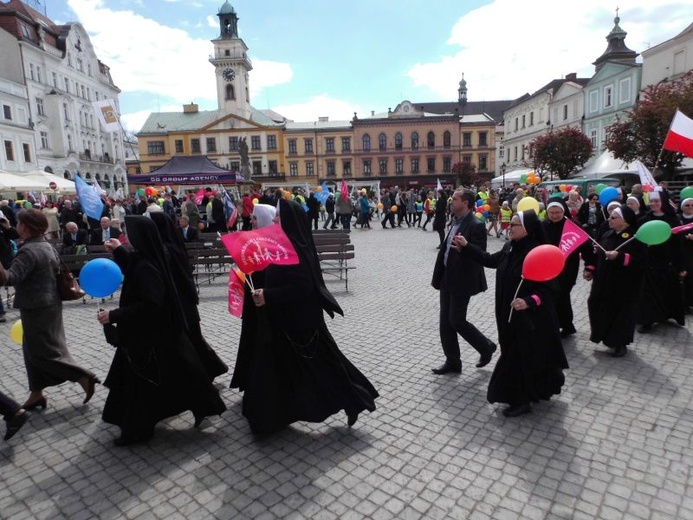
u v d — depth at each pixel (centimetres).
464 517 291
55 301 432
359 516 293
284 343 370
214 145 7069
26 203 1733
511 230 414
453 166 6544
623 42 4162
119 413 384
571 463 344
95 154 5566
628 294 538
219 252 1041
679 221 669
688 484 319
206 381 390
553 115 4794
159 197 1981
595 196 1257
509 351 412
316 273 369
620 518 288
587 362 536
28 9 4828
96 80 5725
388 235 2019
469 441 376
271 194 2098
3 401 381
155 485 329
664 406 427
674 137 849
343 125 7194
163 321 369
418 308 794
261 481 330
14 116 4131
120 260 404
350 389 383
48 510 306
